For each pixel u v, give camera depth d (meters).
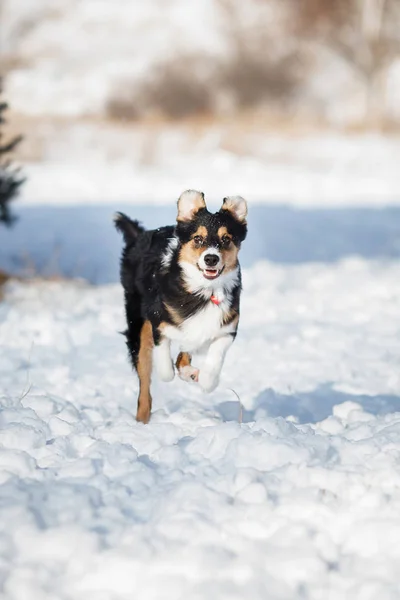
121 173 39.34
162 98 58.09
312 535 5.44
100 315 13.29
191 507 5.71
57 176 37.25
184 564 5.02
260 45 62.88
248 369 10.73
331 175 40.50
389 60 60.06
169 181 37.44
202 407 8.93
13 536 5.32
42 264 17.59
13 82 59.50
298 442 6.89
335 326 13.23
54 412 8.09
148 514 5.77
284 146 46.62
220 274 7.88
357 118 57.41
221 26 65.25
